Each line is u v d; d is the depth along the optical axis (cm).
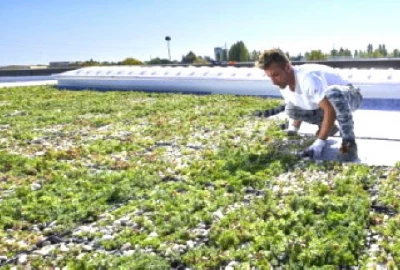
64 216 397
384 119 815
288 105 645
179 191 454
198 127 755
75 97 1219
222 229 356
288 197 412
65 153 600
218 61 3309
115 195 441
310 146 575
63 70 2673
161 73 1404
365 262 304
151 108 961
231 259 315
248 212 385
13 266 323
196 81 1280
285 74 589
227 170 501
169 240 345
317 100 561
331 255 307
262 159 538
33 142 692
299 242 326
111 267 305
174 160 561
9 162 566
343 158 551
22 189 463
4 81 2180
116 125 803
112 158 582
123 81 1425
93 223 390
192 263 313
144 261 308
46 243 357
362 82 1030
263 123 764
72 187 467
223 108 935
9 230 380
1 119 884
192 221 372
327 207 386
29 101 1151
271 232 346
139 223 379
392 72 1084
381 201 402
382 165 515
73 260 323
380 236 343
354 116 855
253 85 1188
